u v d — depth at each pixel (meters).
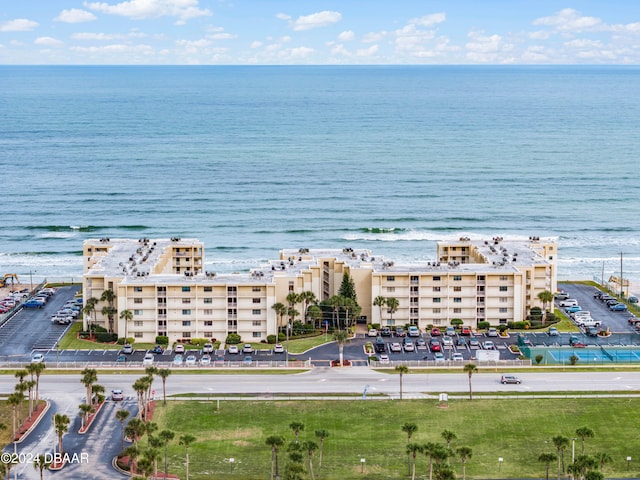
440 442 187.00
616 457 181.00
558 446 170.50
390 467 176.75
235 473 173.50
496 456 181.50
